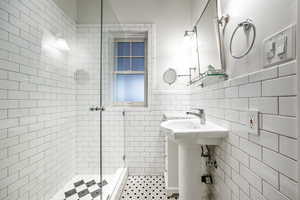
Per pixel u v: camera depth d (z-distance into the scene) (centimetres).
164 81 221
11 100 130
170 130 116
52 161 173
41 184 157
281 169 62
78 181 181
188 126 153
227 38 111
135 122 221
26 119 143
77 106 192
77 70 198
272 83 67
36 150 153
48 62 171
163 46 223
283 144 61
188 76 220
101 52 192
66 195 169
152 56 220
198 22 168
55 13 180
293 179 57
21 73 139
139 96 239
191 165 124
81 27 201
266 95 71
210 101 145
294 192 56
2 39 123
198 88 183
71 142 189
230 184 108
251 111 82
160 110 220
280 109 63
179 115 184
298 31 52
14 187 130
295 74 56
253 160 82
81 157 185
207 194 156
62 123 191
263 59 73
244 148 90
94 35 198
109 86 215
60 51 189
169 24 222
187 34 198
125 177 202
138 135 221
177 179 172
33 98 152
